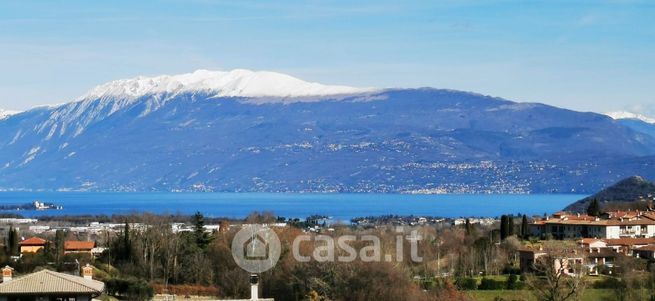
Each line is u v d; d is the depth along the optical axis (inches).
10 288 6550.2
